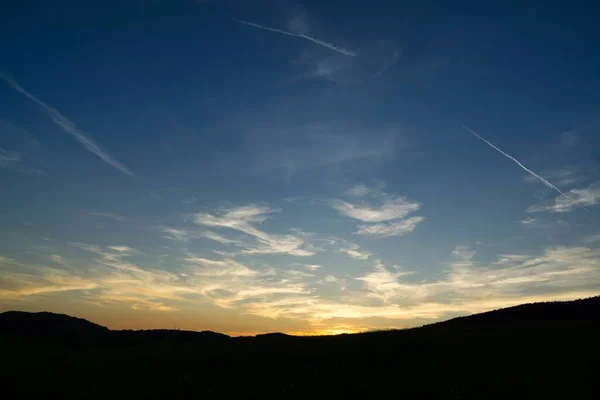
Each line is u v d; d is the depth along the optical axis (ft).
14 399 91.50
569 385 76.95
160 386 96.12
